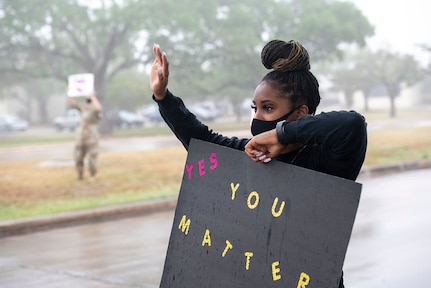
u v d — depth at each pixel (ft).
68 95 47.16
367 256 24.70
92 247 28.68
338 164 6.66
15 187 47.65
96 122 49.88
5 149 102.94
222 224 6.99
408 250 25.50
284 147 6.63
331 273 6.04
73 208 37.96
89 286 21.79
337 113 6.54
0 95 212.64
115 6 134.62
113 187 46.98
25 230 33.68
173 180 50.57
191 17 137.39
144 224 34.63
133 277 22.82
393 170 57.98
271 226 6.54
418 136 90.43
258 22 152.76
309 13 153.07
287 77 7.00
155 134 145.07
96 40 145.07
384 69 189.16
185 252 7.33
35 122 256.93
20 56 145.18
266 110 7.14
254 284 6.62
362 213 34.83
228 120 215.92
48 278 23.07
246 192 6.81
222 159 7.09
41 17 134.10
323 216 6.14
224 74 161.99
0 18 130.31
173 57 144.36
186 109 7.88
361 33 155.02
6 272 24.18
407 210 35.37
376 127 123.13
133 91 160.35
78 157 50.11
